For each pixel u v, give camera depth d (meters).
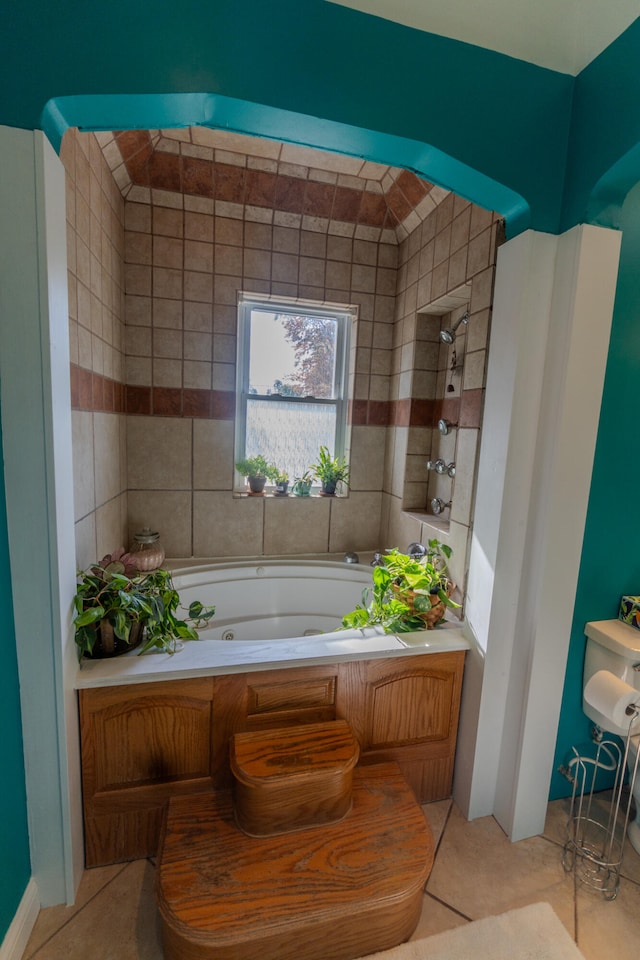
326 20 1.06
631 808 1.57
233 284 2.19
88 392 1.49
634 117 1.08
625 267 1.35
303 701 1.38
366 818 1.24
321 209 2.20
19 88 0.93
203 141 1.86
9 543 1.02
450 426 2.06
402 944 1.12
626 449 1.44
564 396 1.27
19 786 1.09
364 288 2.37
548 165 1.27
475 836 1.46
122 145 1.73
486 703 1.46
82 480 1.43
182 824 1.20
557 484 1.30
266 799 1.15
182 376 2.18
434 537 1.95
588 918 1.22
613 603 1.52
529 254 1.28
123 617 1.24
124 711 1.24
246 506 2.35
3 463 1.00
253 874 1.08
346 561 2.38
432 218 1.99
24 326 0.98
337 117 1.09
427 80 1.14
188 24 0.99
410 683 1.48
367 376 2.45
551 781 1.59
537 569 1.35
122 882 1.25
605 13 1.11
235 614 2.26
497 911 1.23
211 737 1.32
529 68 1.22
